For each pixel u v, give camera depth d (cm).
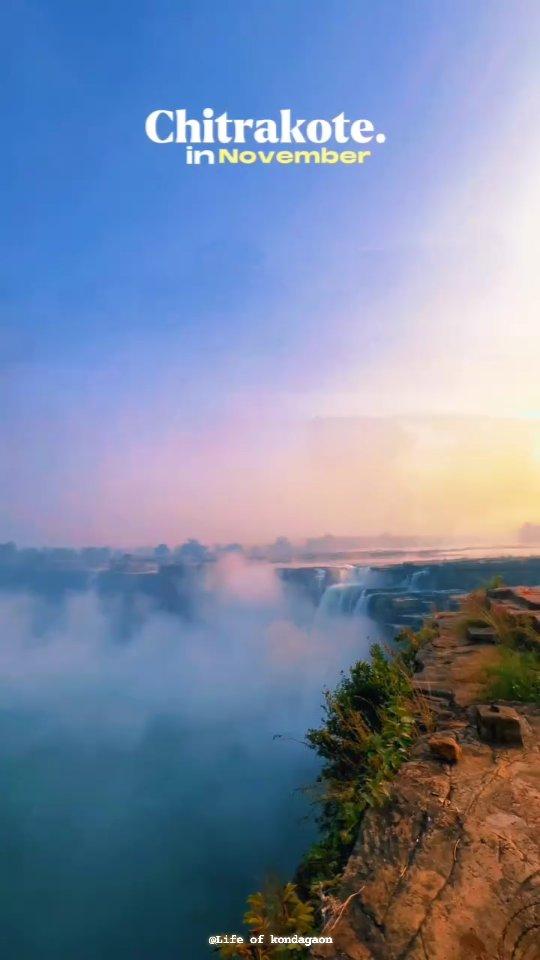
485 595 1161
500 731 451
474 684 616
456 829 328
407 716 491
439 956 238
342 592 5475
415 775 399
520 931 248
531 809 345
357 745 496
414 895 277
